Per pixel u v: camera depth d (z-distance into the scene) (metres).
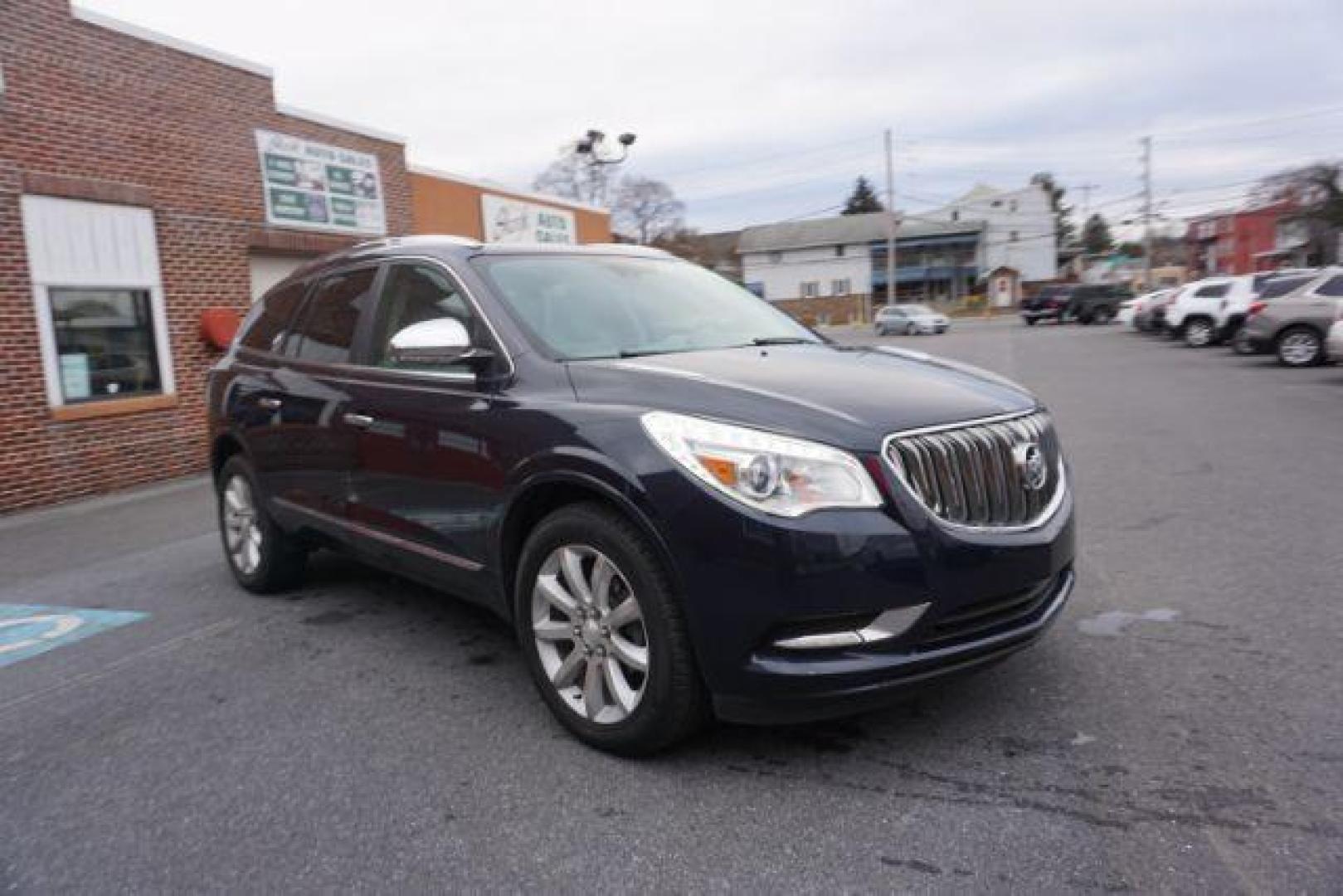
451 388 3.65
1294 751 2.90
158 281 10.71
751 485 2.69
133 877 2.56
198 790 3.04
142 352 10.64
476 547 3.54
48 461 9.54
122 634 4.77
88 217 9.98
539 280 3.96
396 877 2.50
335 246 13.21
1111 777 2.79
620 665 3.06
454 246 4.08
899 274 74.94
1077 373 17.25
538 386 3.34
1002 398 3.27
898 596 2.66
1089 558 5.21
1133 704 3.28
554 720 3.42
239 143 11.69
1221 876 2.30
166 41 10.77
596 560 3.06
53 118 9.62
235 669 4.13
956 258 74.62
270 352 5.06
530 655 3.34
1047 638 3.96
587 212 21.67
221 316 11.21
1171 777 2.78
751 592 2.67
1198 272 69.88
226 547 5.52
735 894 2.34
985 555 2.80
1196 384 14.48
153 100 10.65
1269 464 7.76
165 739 3.44
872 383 3.18
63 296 9.75
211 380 5.55
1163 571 4.90
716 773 2.95
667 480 2.78
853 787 2.82
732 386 3.02
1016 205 77.75
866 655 2.68
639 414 2.96
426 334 3.41
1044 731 3.11
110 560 6.66
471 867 2.52
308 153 12.73
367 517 4.17
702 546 2.72
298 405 4.56
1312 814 2.54
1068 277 78.38
